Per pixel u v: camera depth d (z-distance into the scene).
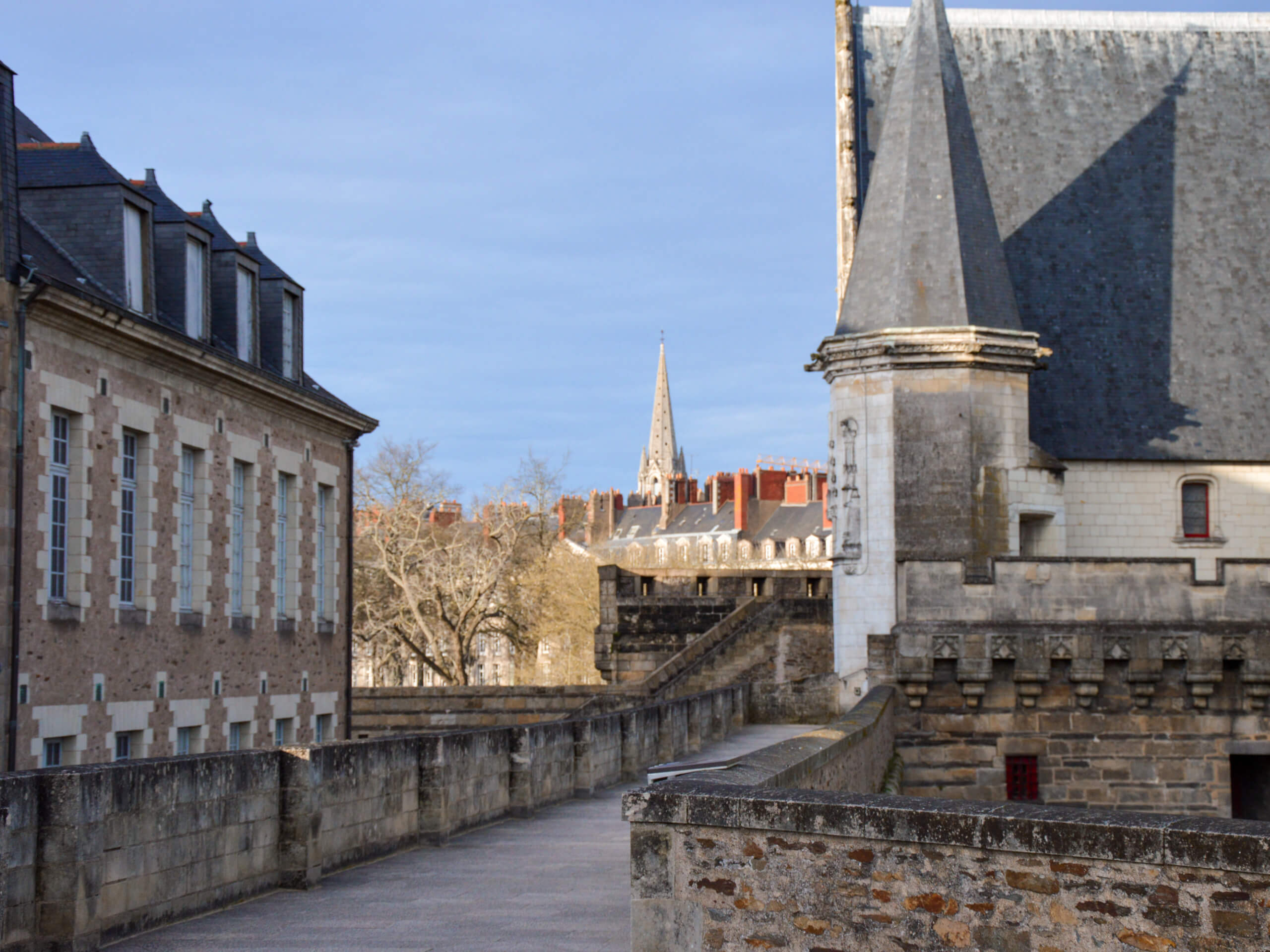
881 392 32.44
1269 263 37.84
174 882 10.89
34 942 9.42
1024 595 27.47
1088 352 36.47
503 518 70.81
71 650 21.30
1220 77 40.31
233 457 27.34
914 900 7.89
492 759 17.92
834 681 33.16
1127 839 7.26
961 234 32.91
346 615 33.59
